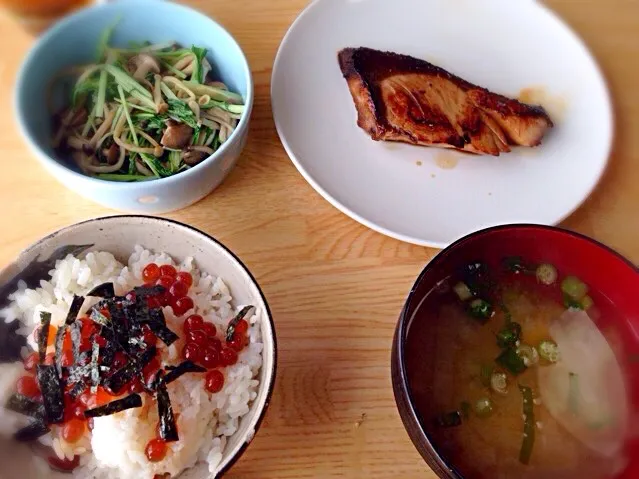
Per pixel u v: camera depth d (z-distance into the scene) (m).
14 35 0.37
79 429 0.25
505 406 0.26
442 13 0.38
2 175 0.33
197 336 0.26
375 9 0.38
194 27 0.34
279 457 0.26
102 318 0.25
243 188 0.33
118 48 0.34
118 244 0.28
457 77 0.36
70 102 0.34
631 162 0.34
